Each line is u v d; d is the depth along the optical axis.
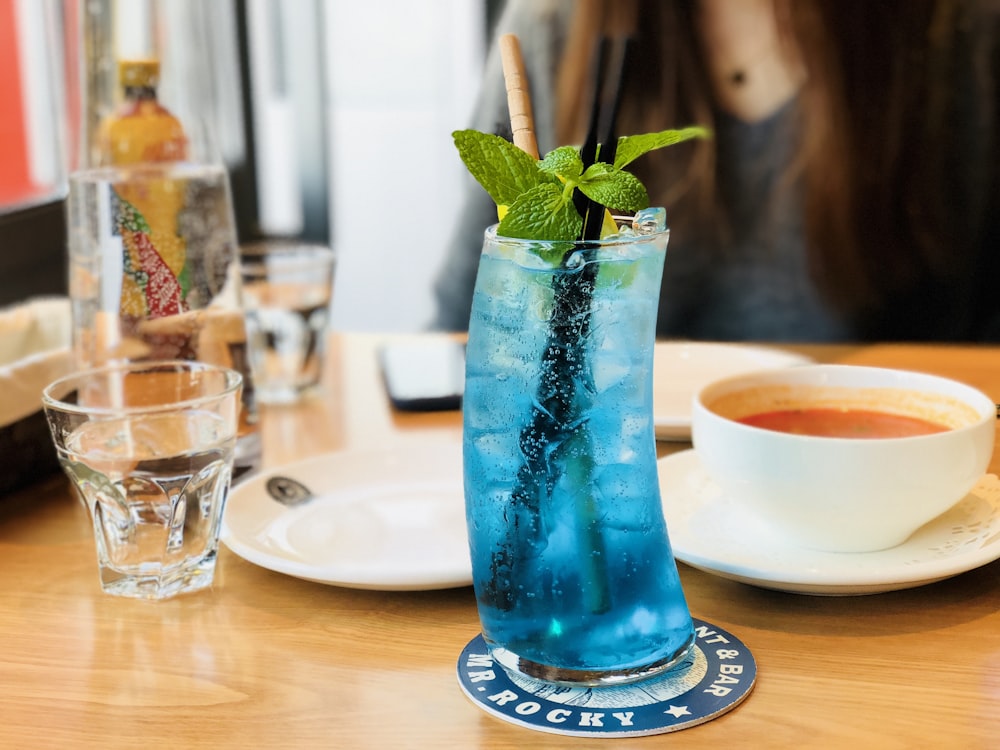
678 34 1.47
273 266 0.82
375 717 0.43
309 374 0.84
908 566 0.48
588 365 0.41
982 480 0.59
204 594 0.54
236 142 1.93
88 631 0.51
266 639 0.49
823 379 0.58
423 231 2.11
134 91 0.70
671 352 0.85
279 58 1.97
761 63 1.47
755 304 1.53
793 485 0.50
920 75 1.47
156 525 0.53
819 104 1.47
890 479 0.49
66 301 0.85
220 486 0.54
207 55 1.81
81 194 0.65
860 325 1.52
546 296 0.40
